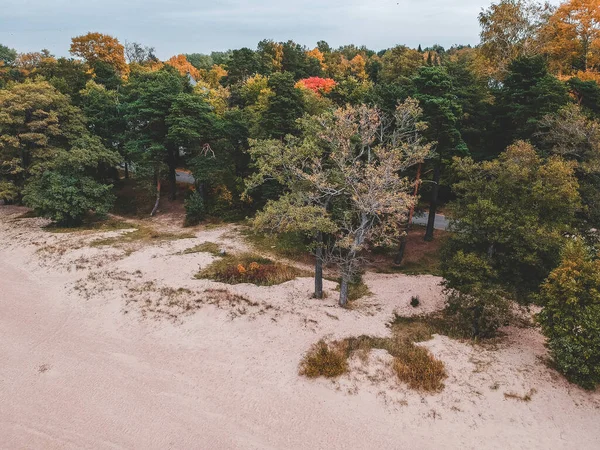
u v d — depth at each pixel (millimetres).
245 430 13250
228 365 16609
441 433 13188
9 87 46656
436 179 30703
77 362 16781
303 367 16188
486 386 15164
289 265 29047
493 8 42719
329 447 12633
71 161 35344
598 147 21531
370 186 18938
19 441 12648
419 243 32344
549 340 15930
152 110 36188
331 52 90062
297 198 20688
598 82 36188
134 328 19375
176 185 47438
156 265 27094
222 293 22688
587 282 14938
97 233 34531
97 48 68062
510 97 31516
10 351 17469
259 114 37562
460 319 20781
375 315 21797
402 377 15602
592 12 39281
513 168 17953
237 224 37656
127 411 14031
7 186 39094
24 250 29891
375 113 20750
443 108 24453
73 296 22719
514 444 12742
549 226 17453
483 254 18688
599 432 13070
